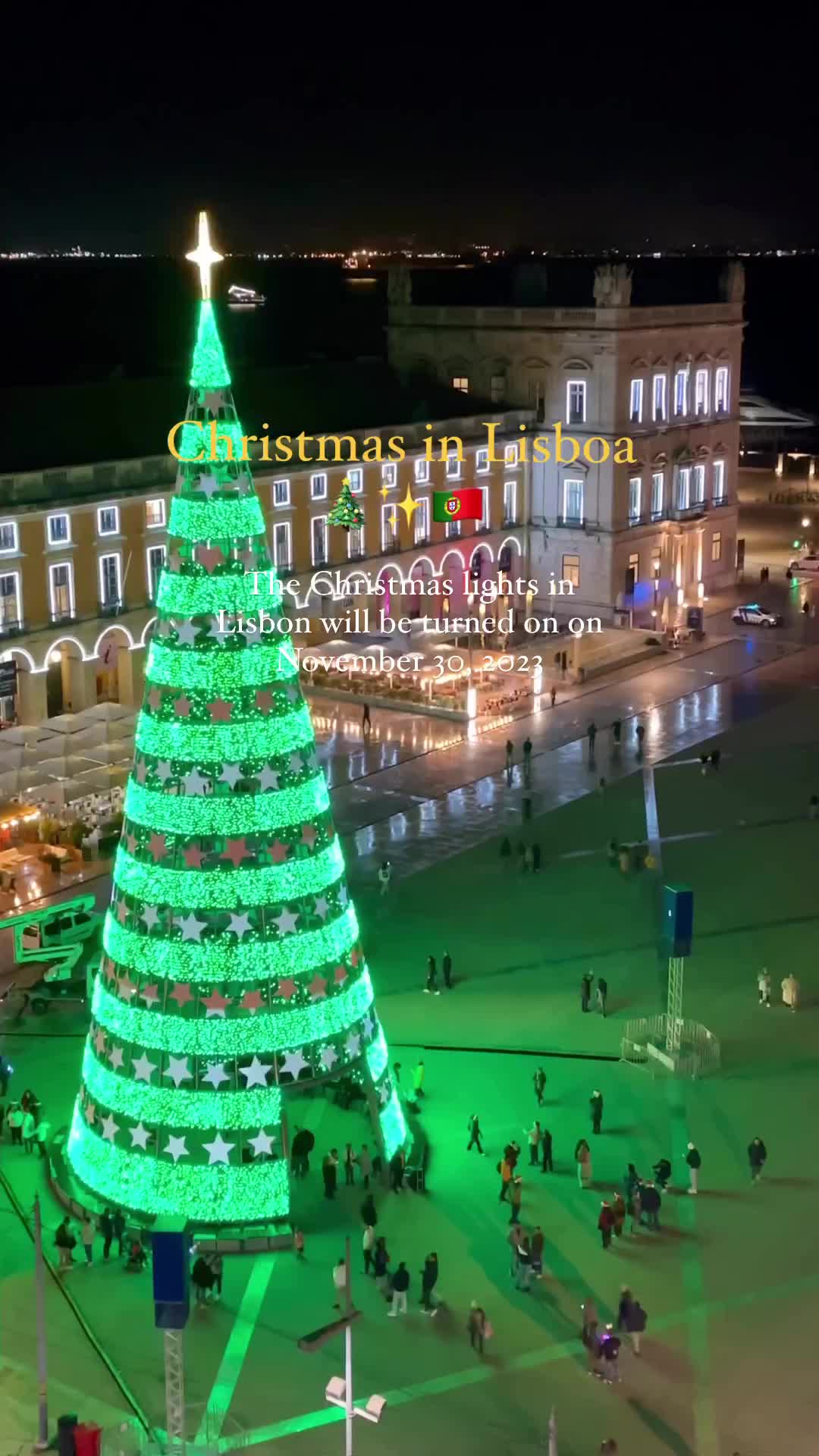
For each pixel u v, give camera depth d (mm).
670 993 48781
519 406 110188
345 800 74312
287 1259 39094
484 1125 45719
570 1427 33312
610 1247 39719
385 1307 37469
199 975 38250
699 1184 42531
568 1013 52625
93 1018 40656
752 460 192875
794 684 95438
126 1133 39281
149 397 90312
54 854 65750
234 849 38188
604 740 83875
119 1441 32938
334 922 39812
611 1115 46188
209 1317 37125
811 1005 53156
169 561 38781
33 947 57062
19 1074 49125
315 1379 35000
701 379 115000
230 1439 33094
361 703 90625
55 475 78375
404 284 114812
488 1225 40688
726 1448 32625
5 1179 42875
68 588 79938
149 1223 39219
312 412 97875
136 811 38875
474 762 80125
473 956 57188
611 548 107875
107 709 72188
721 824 71062
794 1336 36312
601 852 67625
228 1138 38844
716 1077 48438
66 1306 37906
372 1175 42406
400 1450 32688
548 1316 37062
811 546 139875
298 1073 39219
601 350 105312
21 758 67312
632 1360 35469
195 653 38031
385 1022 51906
